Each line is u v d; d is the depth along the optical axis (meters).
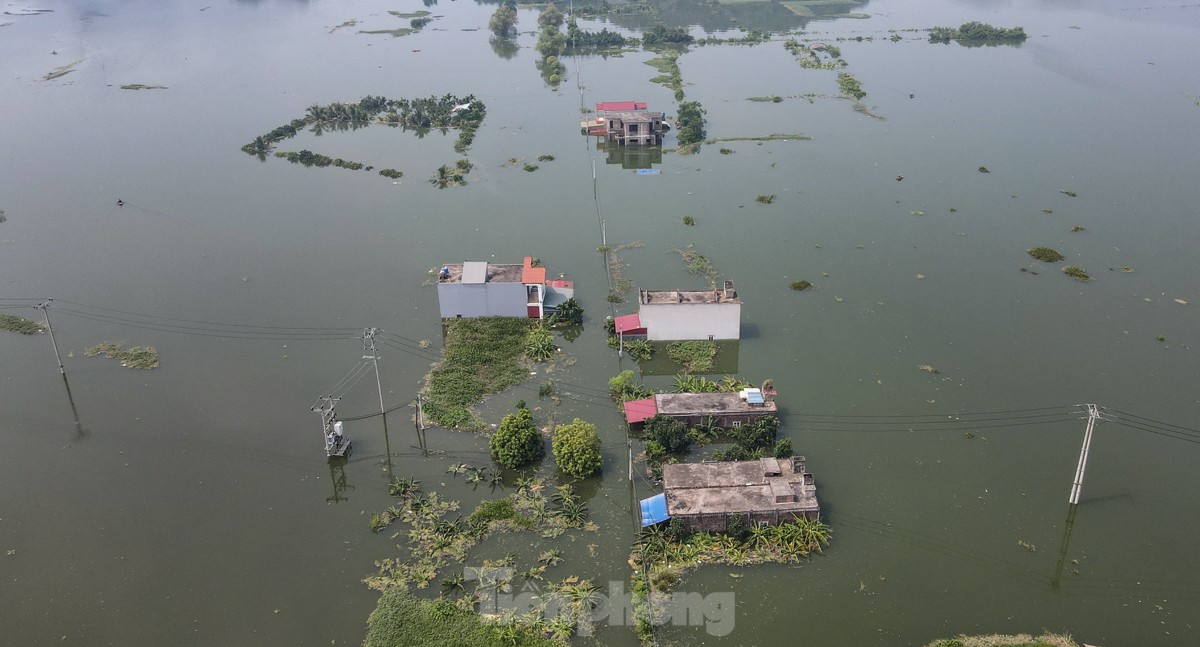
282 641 46.31
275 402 66.31
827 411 64.38
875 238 92.00
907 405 65.06
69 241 93.19
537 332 73.00
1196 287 81.06
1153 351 71.38
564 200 103.75
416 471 59.09
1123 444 60.72
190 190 107.81
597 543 52.59
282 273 86.25
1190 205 98.31
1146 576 50.19
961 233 92.75
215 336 75.12
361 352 72.69
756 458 58.03
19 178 110.94
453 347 72.50
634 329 72.88
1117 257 86.94
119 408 65.56
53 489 57.59
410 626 46.75
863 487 57.06
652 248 90.69
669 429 59.16
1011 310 77.81
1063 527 53.72
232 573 50.81
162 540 53.28
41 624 47.47
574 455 57.12
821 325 75.81
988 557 51.53
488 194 105.94
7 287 83.19
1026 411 64.19
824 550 51.88
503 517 54.31
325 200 104.62
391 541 53.16
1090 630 46.72
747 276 84.44
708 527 52.44
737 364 70.25
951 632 46.59
